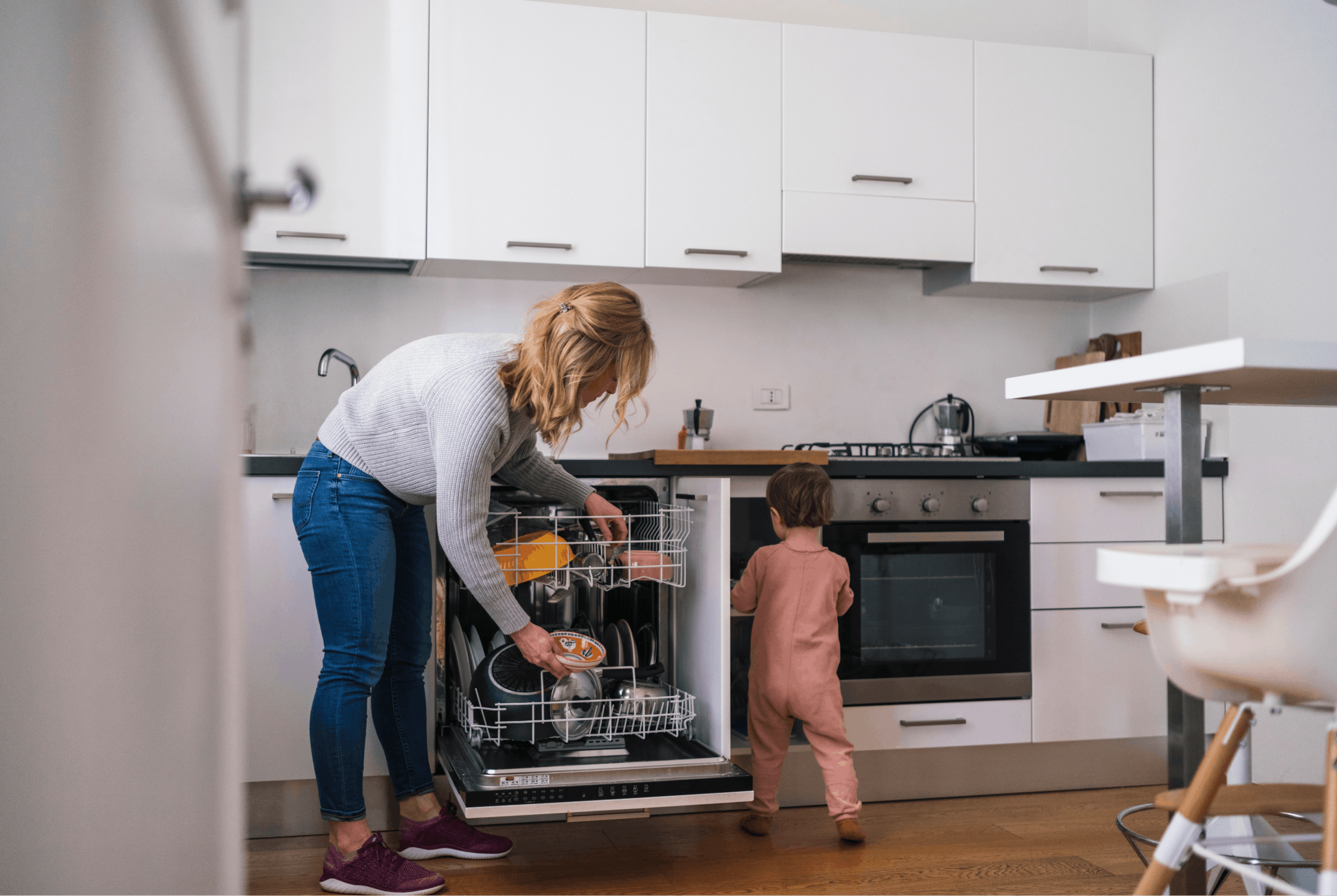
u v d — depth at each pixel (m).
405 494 1.95
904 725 2.54
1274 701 0.95
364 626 1.91
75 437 0.24
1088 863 2.10
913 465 2.58
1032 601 2.64
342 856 1.90
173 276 0.29
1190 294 3.03
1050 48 3.12
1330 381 1.17
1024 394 1.41
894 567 2.56
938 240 3.02
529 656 1.89
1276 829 1.66
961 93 3.05
